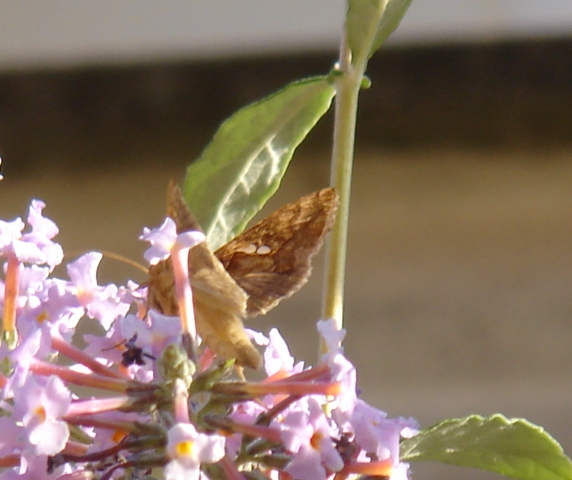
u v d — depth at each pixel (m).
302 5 1.13
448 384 1.14
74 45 1.13
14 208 1.16
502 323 1.17
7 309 0.68
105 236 1.16
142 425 0.66
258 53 1.14
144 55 1.14
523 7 1.14
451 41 1.15
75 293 0.68
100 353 0.67
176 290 0.67
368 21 0.69
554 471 0.68
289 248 0.69
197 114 1.17
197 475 0.65
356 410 0.66
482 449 0.68
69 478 0.66
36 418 0.66
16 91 1.14
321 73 1.15
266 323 1.16
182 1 1.13
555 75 1.17
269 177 0.70
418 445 0.67
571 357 1.14
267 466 0.66
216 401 0.67
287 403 0.66
